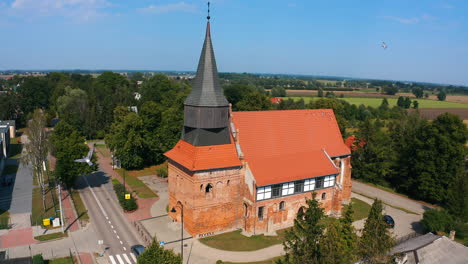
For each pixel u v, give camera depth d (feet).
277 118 150.71
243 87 380.58
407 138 208.64
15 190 176.35
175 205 142.20
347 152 163.43
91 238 125.59
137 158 217.15
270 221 134.92
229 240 127.54
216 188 128.88
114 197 169.27
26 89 405.59
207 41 127.44
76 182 191.83
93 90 425.69
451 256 107.14
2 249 115.14
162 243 119.85
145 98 382.83
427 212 140.97
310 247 79.92
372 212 94.32
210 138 128.26
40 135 161.79
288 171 138.51
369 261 87.71
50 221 135.85
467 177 153.07
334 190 153.58
